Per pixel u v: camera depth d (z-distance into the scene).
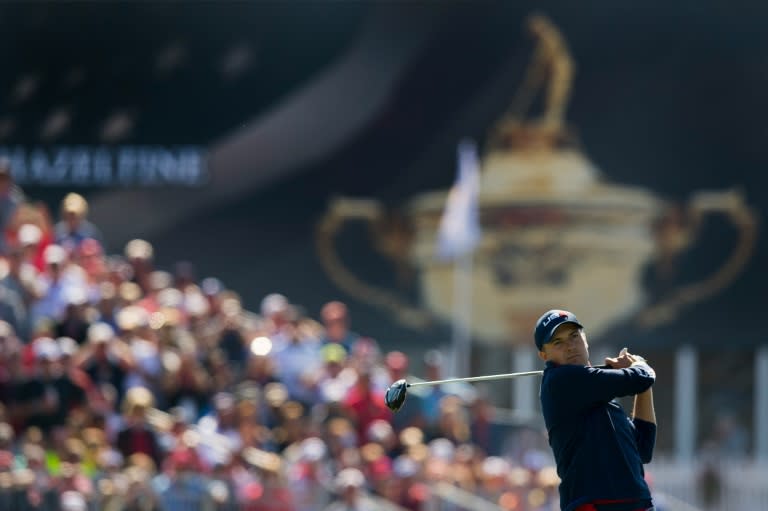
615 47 88.19
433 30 89.06
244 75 90.00
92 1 90.50
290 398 58.97
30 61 90.25
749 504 87.88
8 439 46.16
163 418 51.31
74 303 54.56
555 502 56.00
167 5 90.31
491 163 88.69
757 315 87.69
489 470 55.50
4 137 89.75
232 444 51.31
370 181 89.31
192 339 57.47
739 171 87.62
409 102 89.25
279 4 90.12
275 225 89.50
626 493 23.08
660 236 88.00
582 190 88.12
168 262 89.31
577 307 88.25
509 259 88.31
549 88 88.38
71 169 89.69
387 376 59.53
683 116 87.81
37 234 55.31
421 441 56.72
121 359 53.03
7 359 50.19
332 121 89.56
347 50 89.69
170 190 89.56
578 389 23.38
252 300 89.31
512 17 88.75
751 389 90.06
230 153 89.75
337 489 50.53
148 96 90.12
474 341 88.56
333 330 64.81
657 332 88.12
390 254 89.12
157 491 47.50
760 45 87.44
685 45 87.81
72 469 46.22
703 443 90.00
